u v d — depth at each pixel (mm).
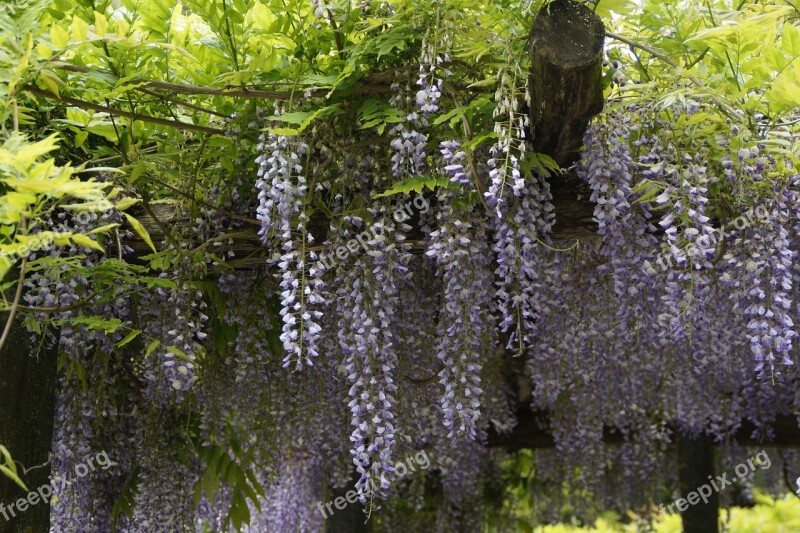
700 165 2037
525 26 2025
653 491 5035
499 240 2109
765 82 1968
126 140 2312
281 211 2078
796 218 2227
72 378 2807
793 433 4523
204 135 2340
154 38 2271
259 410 2895
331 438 3320
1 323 2162
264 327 2711
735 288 2252
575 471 4957
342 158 2252
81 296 2359
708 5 2158
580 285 2709
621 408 3885
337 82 1975
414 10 2016
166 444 3068
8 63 1824
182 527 3037
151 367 2625
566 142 2014
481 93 2111
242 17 2176
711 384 3832
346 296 2264
